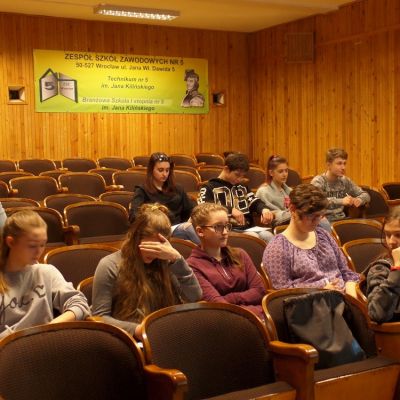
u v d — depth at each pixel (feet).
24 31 32.78
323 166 34.17
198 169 28.37
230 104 38.50
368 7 30.58
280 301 8.52
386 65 29.89
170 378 6.55
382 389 8.16
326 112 33.68
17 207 16.71
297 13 32.99
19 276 8.10
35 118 33.45
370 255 12.80
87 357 6.96
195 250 10.57
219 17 33.96
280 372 7.66
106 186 24.31
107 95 35.06
